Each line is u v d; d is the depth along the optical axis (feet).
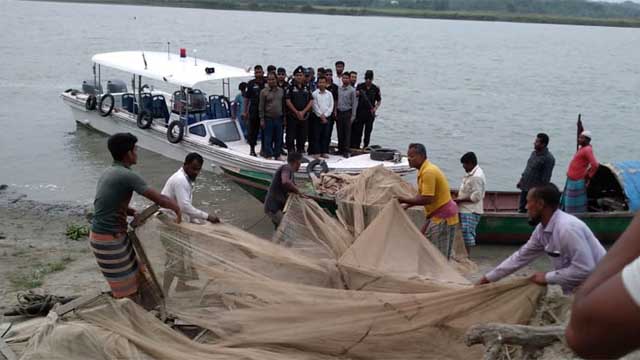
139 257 23.04
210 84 108.88
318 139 50.49
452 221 30.53
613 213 38.58
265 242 24.57
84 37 196.95
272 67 48.96
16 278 32.37
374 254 25.31
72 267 34.42
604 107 110.83
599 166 42.04
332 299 20.77
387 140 79.56
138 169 56.08
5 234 40.96
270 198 34.73
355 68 153.58
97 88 70.18
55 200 50.34
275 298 21.33
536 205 19.34
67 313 21.68
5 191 52.29
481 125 90.38
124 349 19.95
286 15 555.28
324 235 28.25
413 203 29.86
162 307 22.50
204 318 21.77
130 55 64.54
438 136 82.38
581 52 251.39
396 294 20.44
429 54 203.72
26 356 19.71
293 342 20.30
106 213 22.21
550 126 91.86
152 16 375.45
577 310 4.00
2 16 291.58
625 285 3.77
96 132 70.54
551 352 16.14
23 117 81.00
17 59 134.51
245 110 50.67
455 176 64.49
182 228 22.84
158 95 63.36
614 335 3.78
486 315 19.11
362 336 19.89
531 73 161.27
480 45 265.34
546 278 18.57
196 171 25.91
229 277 22.29
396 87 124.98
